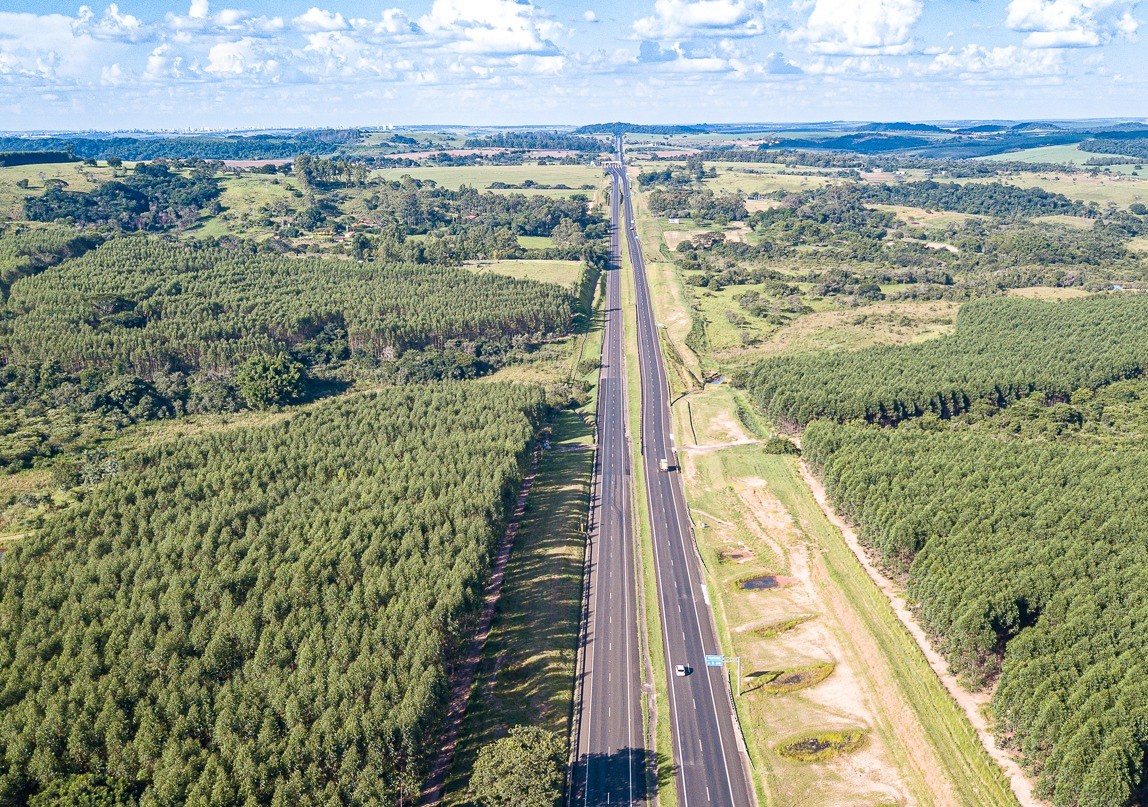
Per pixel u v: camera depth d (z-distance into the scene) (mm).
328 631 152000
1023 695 140250
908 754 142875
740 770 141125
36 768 125188
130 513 190500
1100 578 166625
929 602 167875
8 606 158125
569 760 143250
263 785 122875
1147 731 129250
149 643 149125
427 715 137000
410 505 195875
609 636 176875
